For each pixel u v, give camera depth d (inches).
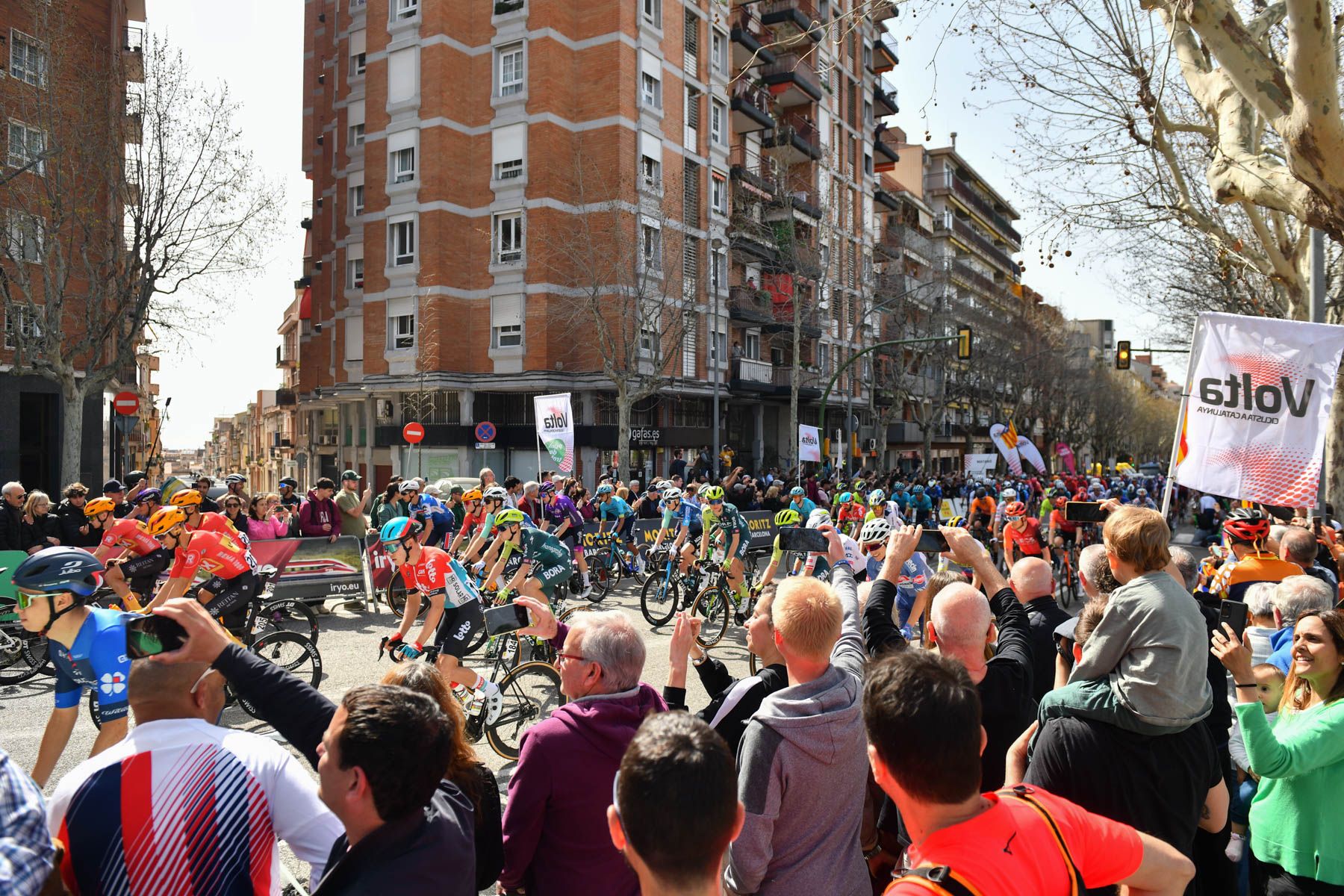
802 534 137.6
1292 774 103.7
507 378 1090.7
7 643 289.3
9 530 348.8
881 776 71.8
